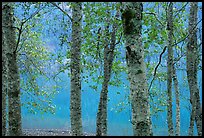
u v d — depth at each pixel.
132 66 9.09
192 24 16.34
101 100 18.72
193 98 16.28
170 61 16.02
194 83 16.34
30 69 22.38
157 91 21.39
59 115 53.25
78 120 13.83
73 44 14.08
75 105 13.86
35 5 15.55
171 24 15.86
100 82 20.42
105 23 17.14
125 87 22.39
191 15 16.39
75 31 14.10
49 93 22.80
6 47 12.12
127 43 9.13
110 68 18.86
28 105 22.00
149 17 16.42
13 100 12.07
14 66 12.12
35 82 22.19
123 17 9.18
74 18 14.09
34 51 22.50
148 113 9.07
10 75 12.08
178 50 19.66
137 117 9.02
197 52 17.72
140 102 9.02
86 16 16.45
